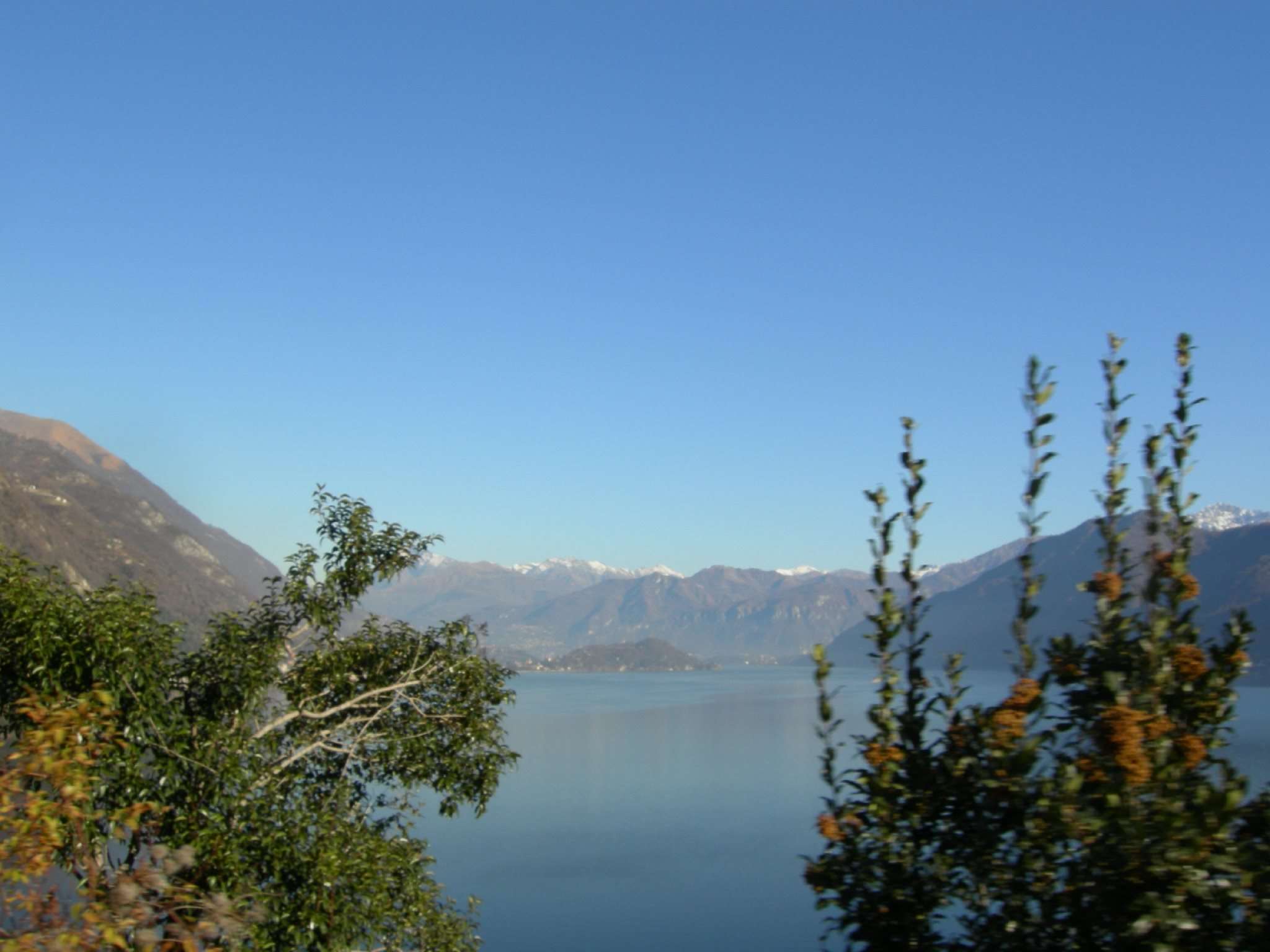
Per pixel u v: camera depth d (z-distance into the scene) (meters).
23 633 8.52
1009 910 3.28
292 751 11.02
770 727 128.50
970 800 3.52
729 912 44.03
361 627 12.48
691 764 94.44
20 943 4.11
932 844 3.61
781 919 42.88
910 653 3.80
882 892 3.51
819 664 3.89
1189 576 3.56
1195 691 3.49
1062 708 3.60
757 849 56.78
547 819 68.00
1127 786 3.10
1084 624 3.76
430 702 12.36
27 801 4.76
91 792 5.62
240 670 10.76
